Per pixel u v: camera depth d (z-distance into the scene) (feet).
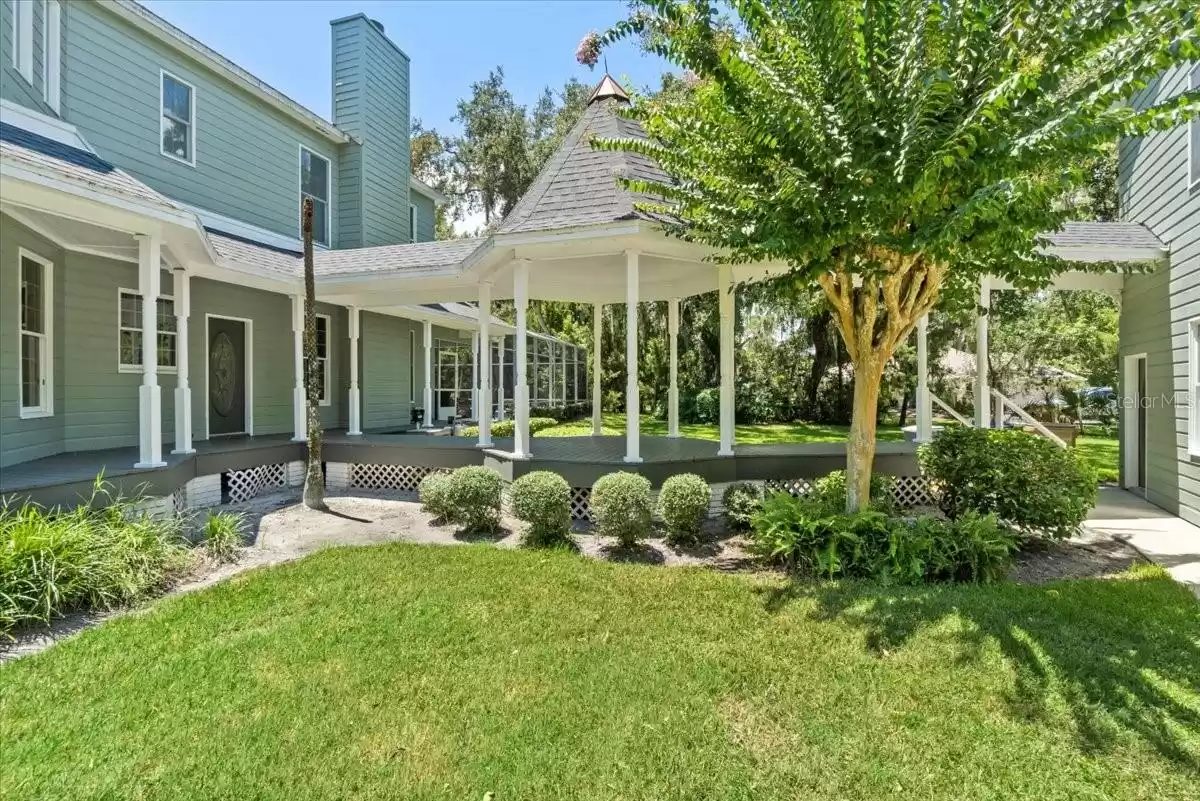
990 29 14.14
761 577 16.08
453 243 36.40
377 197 43.86
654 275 28.30
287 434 34.17
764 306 63.57
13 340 19.92
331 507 25.38
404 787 7.82
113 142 26.94
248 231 34.12
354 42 42.16
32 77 21.77
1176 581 15.51
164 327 28.76
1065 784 7.93
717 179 16.08
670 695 10.02
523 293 23.41
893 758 8.46
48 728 8.85
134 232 19.31
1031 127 13.41
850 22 13.52
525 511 19.34
